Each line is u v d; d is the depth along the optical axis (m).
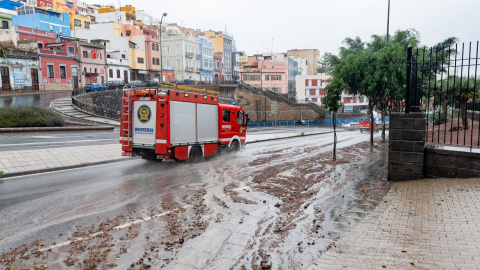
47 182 10.09
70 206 7.70
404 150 9.33
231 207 7.74
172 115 12.91
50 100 39.41
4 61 41.59
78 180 10.43
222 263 4.93
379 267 4.33
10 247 5.50
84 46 54.06
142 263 4.95
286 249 5.38
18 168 11.31
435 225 5.66
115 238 5.90
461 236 5.04
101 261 5.02
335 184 9.77
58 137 19.58
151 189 9.38
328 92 14.16
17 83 43.31
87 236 5.98
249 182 10.33
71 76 51.66
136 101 13.30
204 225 6.55
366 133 39.69
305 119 68.31
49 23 60.69
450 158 8.64
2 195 8.53
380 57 18.06
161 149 12.80
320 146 21.34
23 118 23.12
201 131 14.56
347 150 18.52
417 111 9.40
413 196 7.59
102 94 42.09
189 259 5.07
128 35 74.06
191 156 14.01
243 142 17.95
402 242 5.12
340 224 6.40
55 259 5.09
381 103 22.77
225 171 12.16
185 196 8.67
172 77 77.19
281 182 10.27
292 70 99.06
